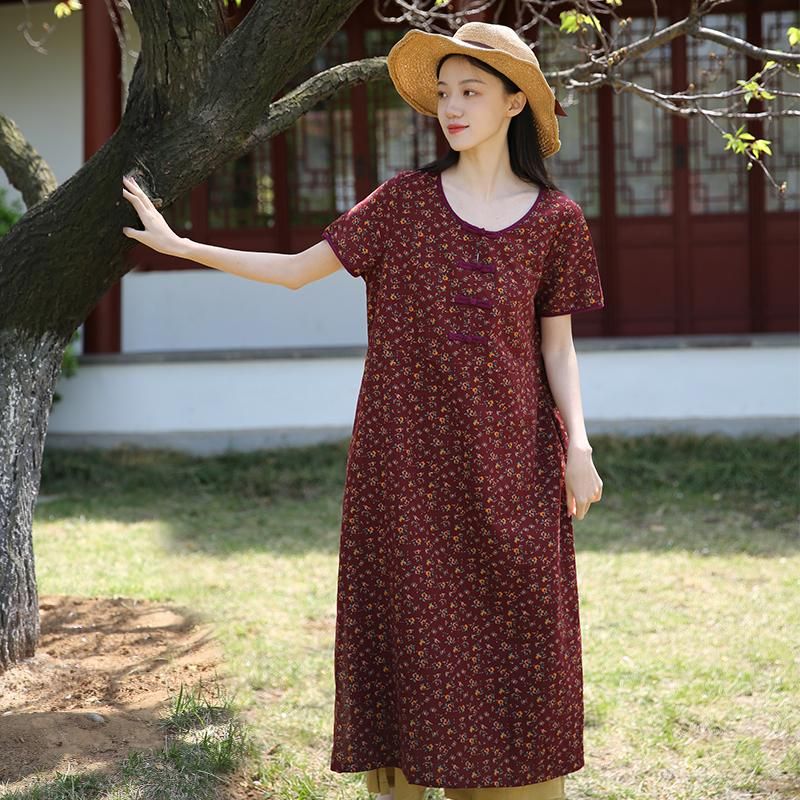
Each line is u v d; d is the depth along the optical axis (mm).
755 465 7105
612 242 9125
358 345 9242
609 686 3750
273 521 6453
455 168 2412
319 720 3428
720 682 3787
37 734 3086
